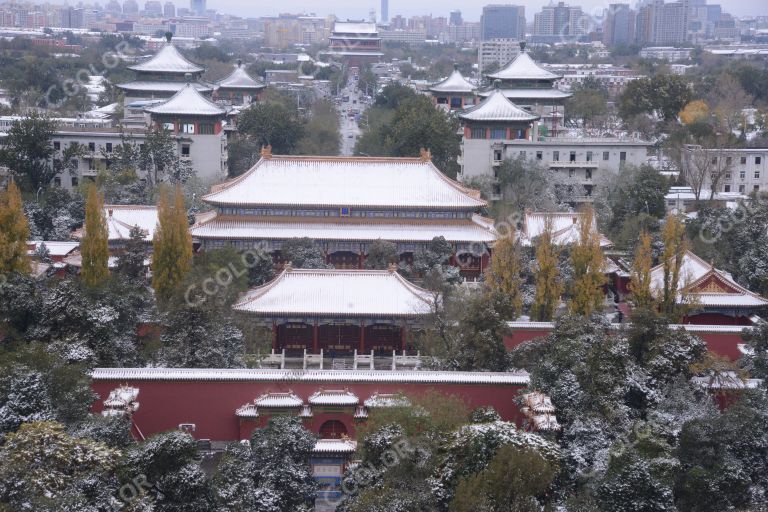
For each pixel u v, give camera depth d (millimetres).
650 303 135375
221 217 177625
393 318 139750
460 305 131000
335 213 177750
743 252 167625
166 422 111000
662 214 196750
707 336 129750
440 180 181375
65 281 118438
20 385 93500
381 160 182875
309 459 100250
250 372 111688
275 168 181375
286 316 138875
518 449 87625
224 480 87625
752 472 95938
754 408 100375
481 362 116250
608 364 106625
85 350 109750
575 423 100500
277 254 174875
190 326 116938
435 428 96062
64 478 79938
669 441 98625
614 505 88062
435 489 87812
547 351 115188
